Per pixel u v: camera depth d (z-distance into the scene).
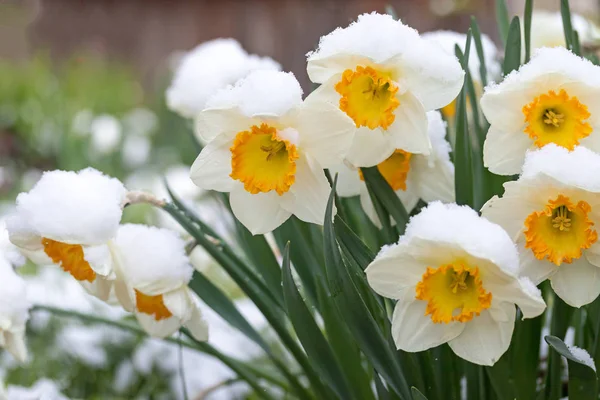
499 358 0.88
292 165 0.85
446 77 0.85
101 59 5.47
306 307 0.88
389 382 0.88
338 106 0.86
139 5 5.71
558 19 1.18
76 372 1.40
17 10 6.03
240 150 0.87
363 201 0.94
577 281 0.85
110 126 3.10
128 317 1.19
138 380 1.40
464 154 0.90
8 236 0.95
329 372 0.90
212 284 0.99
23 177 3.44
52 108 4.01
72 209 0.88
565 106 0.85
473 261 0.82
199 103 1.10
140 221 2.19
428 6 4.17
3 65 4.94
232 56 1.10
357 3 4.75
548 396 0.93
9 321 0.95
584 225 0.83
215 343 1.31
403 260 0.84
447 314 0.84
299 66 5.19
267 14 5.31
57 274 1.58
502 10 1.03
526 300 0.82
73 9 5.82
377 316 0.92
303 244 0.98
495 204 0.84
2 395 1.12
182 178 1.80
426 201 0.92
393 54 0.84
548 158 0.82
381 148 0.86
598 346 0.90
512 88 0.85
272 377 1.07
